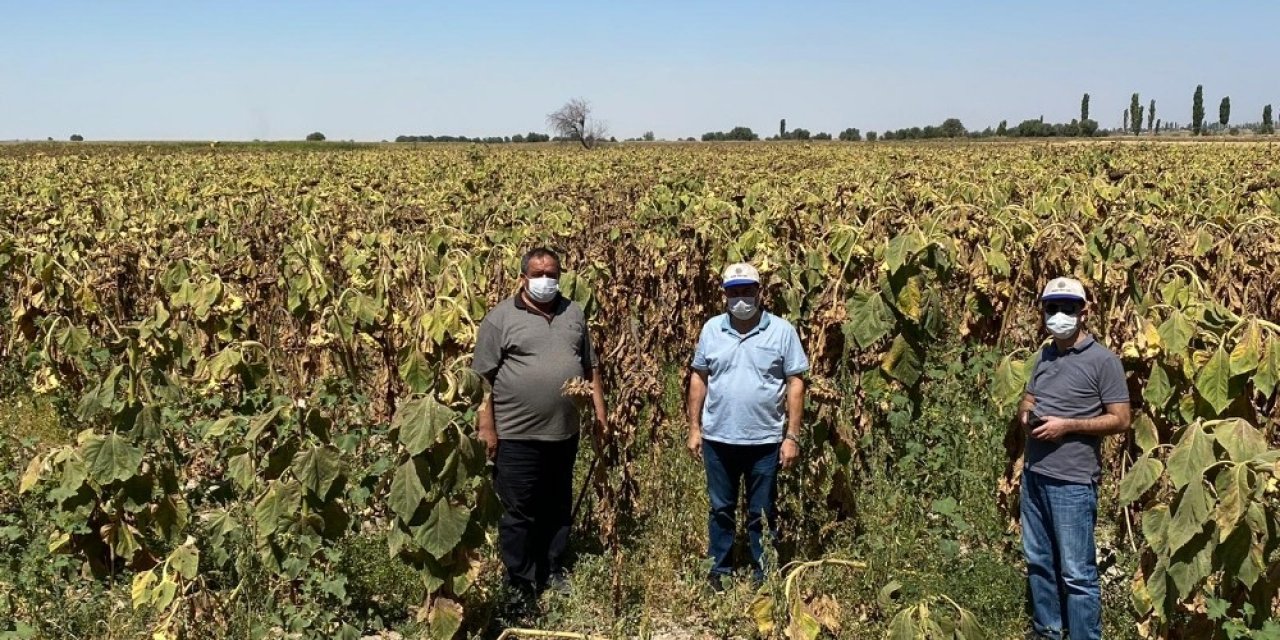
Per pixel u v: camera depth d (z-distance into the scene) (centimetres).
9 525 544
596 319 695
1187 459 336
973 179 1686
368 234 967
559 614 478
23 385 855
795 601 387
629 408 542
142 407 468
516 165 2712
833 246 686
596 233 996
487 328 498
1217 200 1121
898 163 2631
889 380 528
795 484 535
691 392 516
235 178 1978
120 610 472
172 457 552
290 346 761
